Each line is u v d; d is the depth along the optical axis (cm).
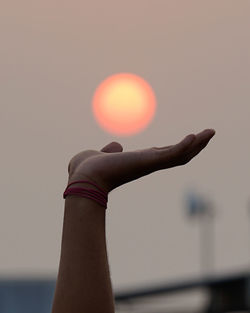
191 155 704
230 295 6091
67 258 703
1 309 4350
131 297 5969
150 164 707
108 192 720
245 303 6062
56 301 696
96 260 702
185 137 698
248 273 5997
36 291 4459
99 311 691
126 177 717
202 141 697
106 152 762
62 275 703
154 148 720
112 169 715
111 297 700
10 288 4512
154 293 6062
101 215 714
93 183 714
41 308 4512
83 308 690
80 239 706
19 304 4550
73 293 693
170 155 699
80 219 710
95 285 695
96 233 708
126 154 717
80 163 732
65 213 718
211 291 6172
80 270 698
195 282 6088
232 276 6022
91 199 711
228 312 6009
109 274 707
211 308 6112
